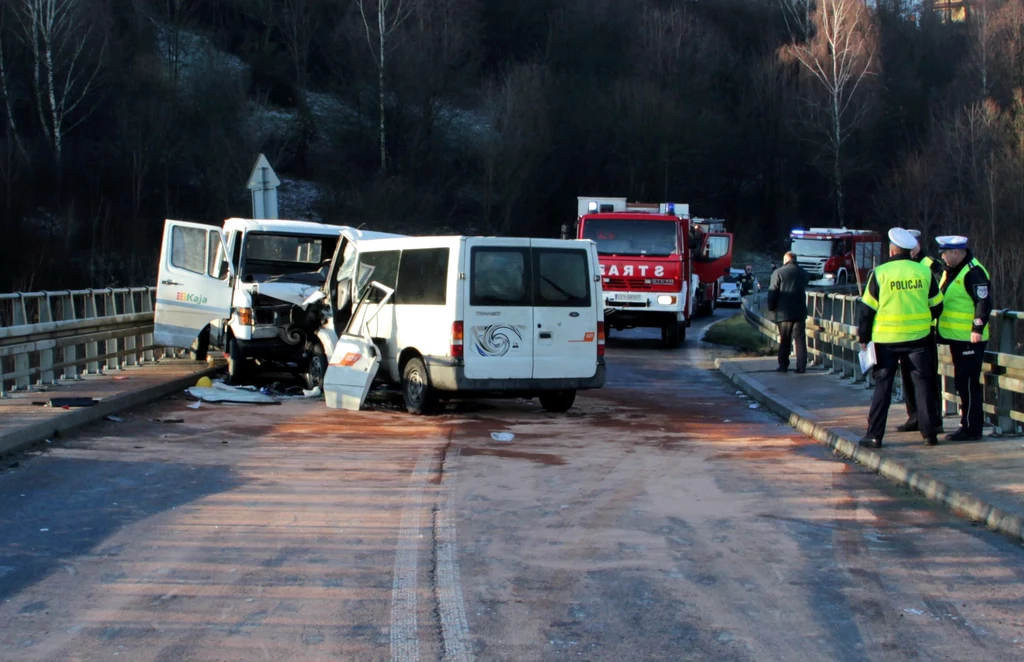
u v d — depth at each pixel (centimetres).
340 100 6188
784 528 709
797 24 8362
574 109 6694
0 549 645
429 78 6000
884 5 7800
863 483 856
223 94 5553
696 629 511
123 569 605
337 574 597
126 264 4738
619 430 1147
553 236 6550
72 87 5166
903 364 1025
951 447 943
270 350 1465
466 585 578
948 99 6619
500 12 7675
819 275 4744
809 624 519
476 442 1055
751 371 1683
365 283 1361
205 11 6906
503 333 1202
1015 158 5244
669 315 2330
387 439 1070
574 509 761
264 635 499
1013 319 1000
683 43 7569
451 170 6328
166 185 5116
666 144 6756
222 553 638
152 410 1257
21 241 4372
